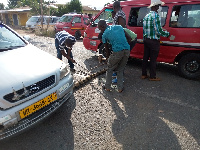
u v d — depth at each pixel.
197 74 3.82
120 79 3.34
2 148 2.06
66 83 2.45
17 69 2.15
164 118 2.62
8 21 28.38
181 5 3.75
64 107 2.89
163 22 3.99
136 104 3.00
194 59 3.76
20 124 1.92
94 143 2.14
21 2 33.09
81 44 9.16
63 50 3.66
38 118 2.08
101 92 3.41
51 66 2.40
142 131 2.34
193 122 2.52
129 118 2.62
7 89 1.84
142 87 3.64
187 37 3.68
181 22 3.75
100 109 2.84
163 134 2.29
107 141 2.17
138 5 4.32
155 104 3.00
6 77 1.98
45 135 2.27
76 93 3.36
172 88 3.59
